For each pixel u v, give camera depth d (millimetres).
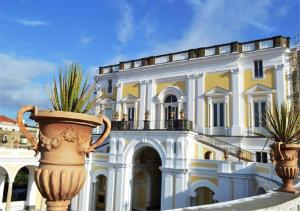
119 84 29125
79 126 3494
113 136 22891
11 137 30422
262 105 21609
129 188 21719
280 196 5512
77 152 3494
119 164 21953
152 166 24859
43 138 3406
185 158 19188
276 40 21453
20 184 33500
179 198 18891
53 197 3387
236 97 22328
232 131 22016
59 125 3414
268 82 21469
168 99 26141
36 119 3477
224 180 17266
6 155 22078
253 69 22250
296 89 20641
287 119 6742
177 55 25828
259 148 20703
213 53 23906
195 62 24469
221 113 23047
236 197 16578
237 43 22719
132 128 23250
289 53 21203
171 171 19531
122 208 21234
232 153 19062
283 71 20969
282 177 6277
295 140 6574
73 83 3760
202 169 18656
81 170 3531
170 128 20422
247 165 16500
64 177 3336
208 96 23656
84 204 23281
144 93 27219
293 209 5113
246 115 21969
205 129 23391
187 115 24438
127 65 28859
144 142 21281
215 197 17609
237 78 22500
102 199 25000
